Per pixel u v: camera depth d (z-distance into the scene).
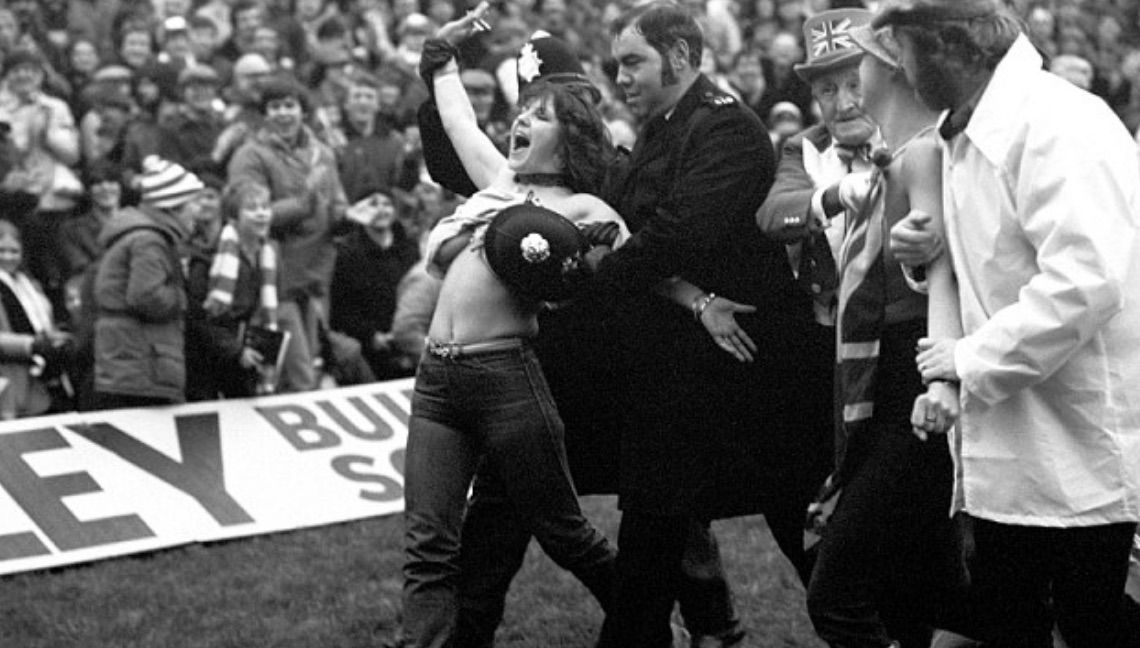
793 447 6.85
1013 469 5.14
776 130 15.55
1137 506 5.16
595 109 7.02
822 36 6.77
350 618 8.12
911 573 6.04
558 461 6.79
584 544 6.87
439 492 6.77
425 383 6.86
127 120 13.85
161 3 16.83
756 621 7.95
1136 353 5.15
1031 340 4.93
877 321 5.86
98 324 10.13
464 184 7.53
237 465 10.19
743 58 17.73
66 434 9.90
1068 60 18.50
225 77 15.77
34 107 13.21
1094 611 5.32
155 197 10.25
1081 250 4.88
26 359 10.52
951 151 5.26
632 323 6.81
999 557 5.33
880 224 5.82
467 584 7.08
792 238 6.49
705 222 6.55
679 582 7.07
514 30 17.28
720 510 6.77
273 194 11.95
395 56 16.34
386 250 12.41
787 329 6.78
